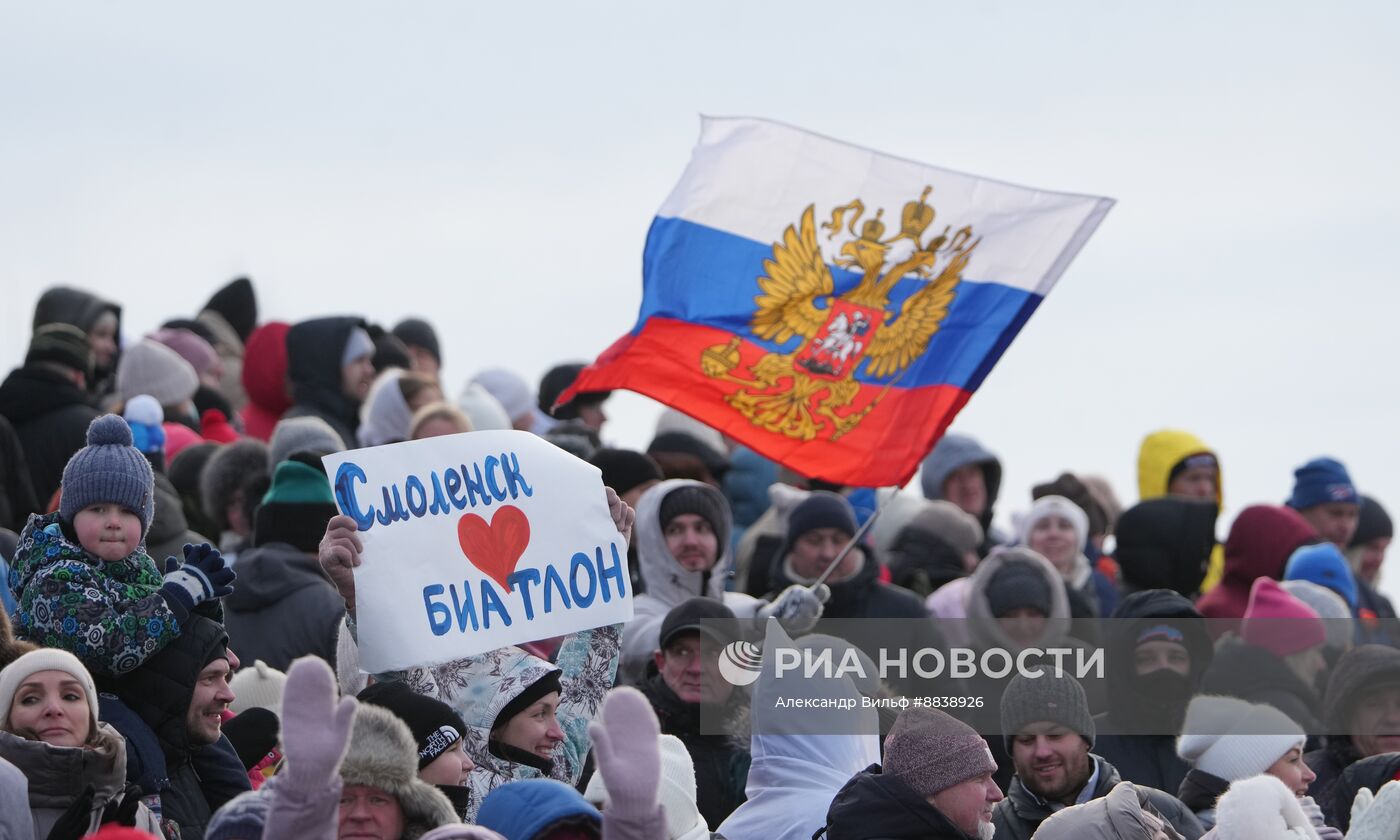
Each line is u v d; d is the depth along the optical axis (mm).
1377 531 40906
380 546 21578
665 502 28438
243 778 21297
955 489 38812
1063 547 33938
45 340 31938
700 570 28375
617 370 25953
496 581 21859
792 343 26188
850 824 20297
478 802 21281
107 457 20969
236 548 30219
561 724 22578
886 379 26281
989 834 20969
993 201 26312
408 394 34219
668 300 26031
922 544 34312
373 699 19969
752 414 26078
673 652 24656
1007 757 25328
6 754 18969
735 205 26094
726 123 25984
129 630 20375
